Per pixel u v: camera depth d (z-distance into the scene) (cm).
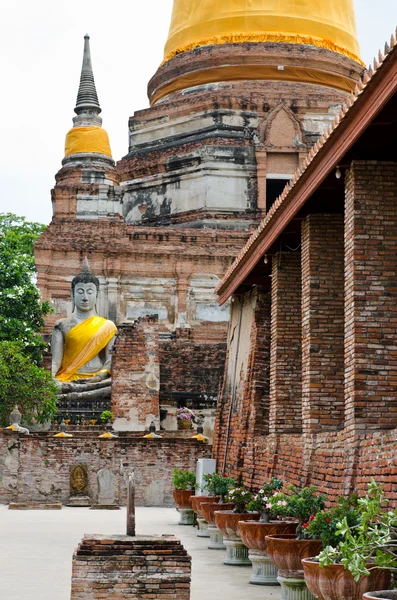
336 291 2825
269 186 8181
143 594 1931
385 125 2236
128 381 5997
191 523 3884
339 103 7925
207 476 3369
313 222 2845
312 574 1739
